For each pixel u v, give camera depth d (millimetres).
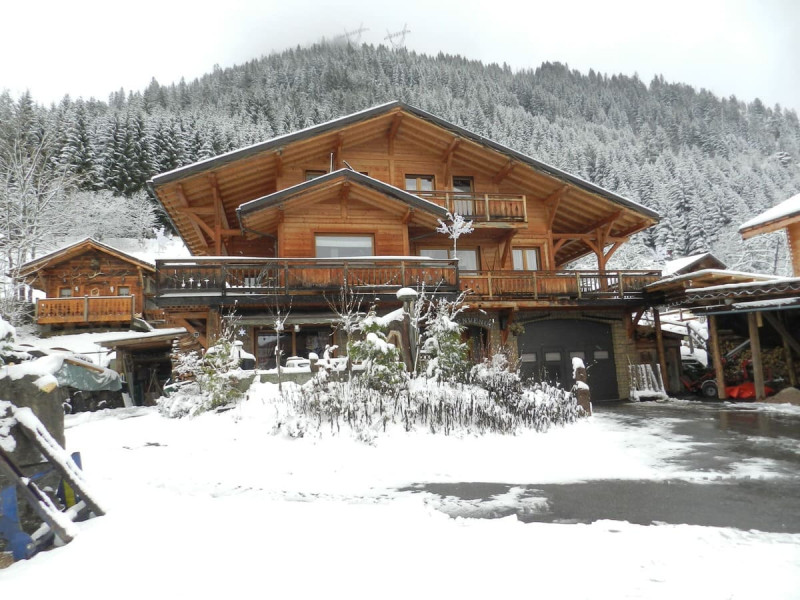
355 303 15516
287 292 15031
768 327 17922
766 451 8227
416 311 11766
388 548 3971
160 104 103500
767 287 14273
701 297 15430
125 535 4238
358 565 3633
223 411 10812
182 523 4609
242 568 3586
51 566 3648
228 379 11352
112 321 28859
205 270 14984
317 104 115438
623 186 84312
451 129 19797
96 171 58281
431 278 16141
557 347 19172
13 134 28047
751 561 3736
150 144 64750
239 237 20578
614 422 11820
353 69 172625
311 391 10031
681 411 14078
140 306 31484
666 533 4387
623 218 21312
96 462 7832
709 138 148250
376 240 17516
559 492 6074
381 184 16562
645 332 20375
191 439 9055
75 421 13703
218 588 3271
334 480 6730
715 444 8898
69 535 4121
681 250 68562
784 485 6199
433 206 17031
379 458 7703
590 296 19062
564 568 3592
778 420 11641
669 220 71312
